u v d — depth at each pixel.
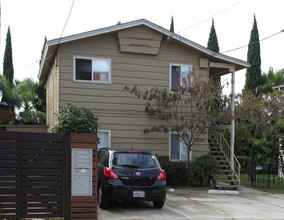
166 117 13.88
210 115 13.78
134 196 8.75
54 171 7.15
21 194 6.98
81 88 13.77
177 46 15.16
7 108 11.08
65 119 11.95
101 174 9.14
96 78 14.02
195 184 14.34
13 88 23.00
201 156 14.41
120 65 14.33
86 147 7.33
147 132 13.91
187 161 14.07
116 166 8.93
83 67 13.91
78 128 11.96
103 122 13.96
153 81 14.68
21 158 7.01
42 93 25.33
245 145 19.95
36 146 7.09
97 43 14.10
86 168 7.30
